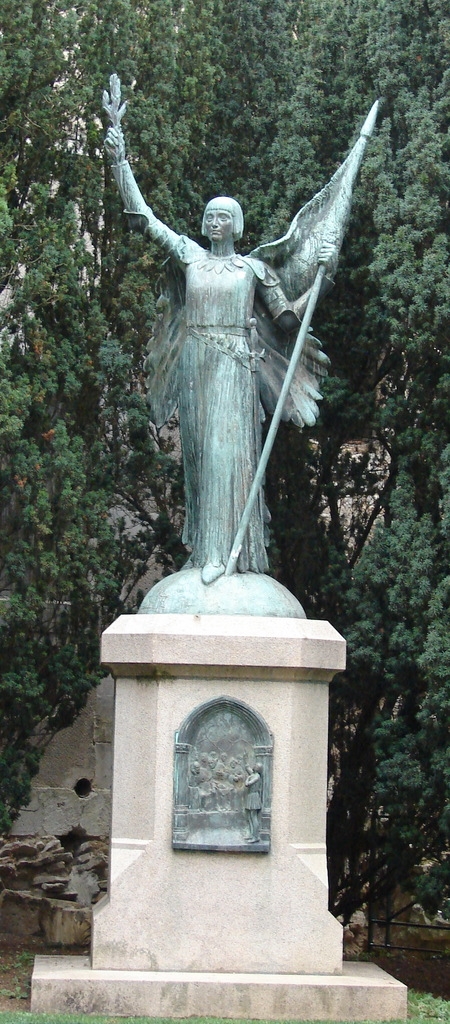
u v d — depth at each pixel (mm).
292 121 14109
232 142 14758
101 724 15180
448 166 12656
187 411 10391
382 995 9094
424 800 12086
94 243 14055
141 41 14172
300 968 9344
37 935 13781
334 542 14070
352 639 12836
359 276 13570
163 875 9398
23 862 14266
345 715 13766
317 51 14297
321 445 14117
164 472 13820
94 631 13219
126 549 13781
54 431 12719
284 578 14031
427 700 11750
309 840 9641
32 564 12555
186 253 10594
